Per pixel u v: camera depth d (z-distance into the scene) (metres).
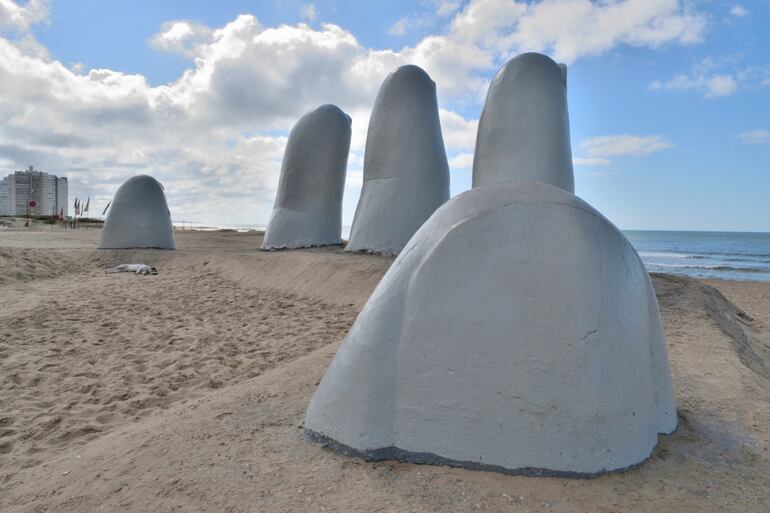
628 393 2.19
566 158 6.50
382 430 2.21
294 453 2.25
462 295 2.20
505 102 6.57
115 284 8.65
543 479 2.06
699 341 4.36
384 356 2.27
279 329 5.55
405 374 2.22
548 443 2.08
